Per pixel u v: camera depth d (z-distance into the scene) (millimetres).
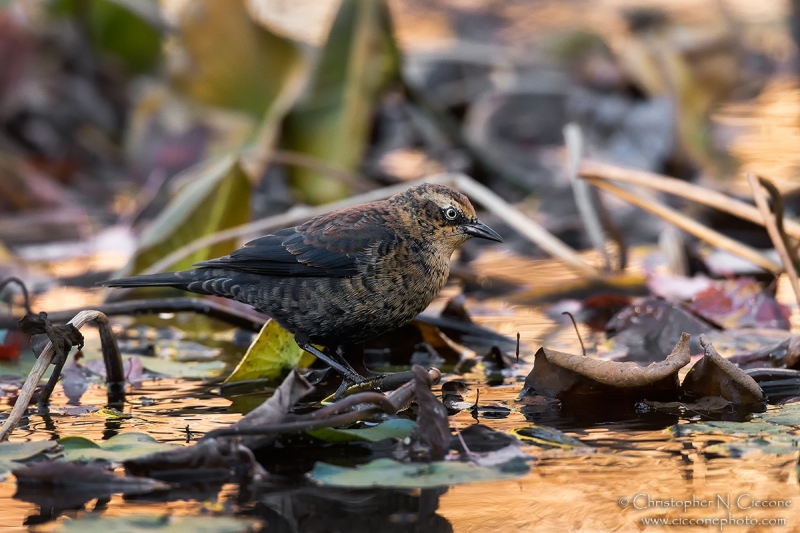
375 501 6367
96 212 18375
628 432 7672
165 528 5840
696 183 18219
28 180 18516
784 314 11281
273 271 9711
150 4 20734
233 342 11438
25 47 19766
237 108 18750
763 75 26594
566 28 25250
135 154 19000
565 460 7062
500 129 21984
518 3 29359
